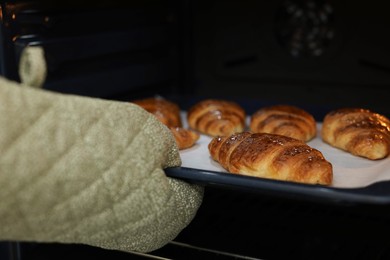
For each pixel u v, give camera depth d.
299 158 0.78
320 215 0.94
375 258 0.81
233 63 1.16
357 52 1.06
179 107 1.17
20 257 0.82
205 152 0.94
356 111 0.96
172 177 0.74
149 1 1.15
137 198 0.71
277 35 1.11
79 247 0.85
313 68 1.10
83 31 1.00
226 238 0.87
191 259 0.82
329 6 1.06
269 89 1.15
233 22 1.14
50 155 0.66
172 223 0.75
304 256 0.82
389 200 0.66
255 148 0.81
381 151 0.88
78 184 0.68
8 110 0.65
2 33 0.78
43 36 0.91
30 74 0.67
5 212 0.67
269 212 0.95
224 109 1.03
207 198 1.00
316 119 1.08
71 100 0.68
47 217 0.68
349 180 0.80
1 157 0.65
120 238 0.73
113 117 0.70
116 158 0.70
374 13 1.04
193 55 1.20
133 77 1.13
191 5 1.17
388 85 1.05
